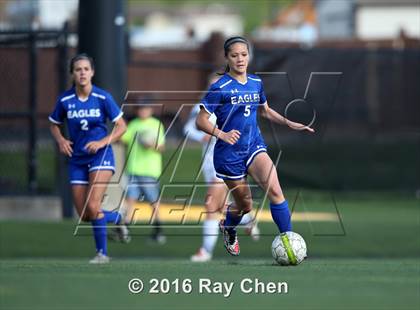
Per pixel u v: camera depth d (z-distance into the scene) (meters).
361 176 66.81
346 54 65.50
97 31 54.66
